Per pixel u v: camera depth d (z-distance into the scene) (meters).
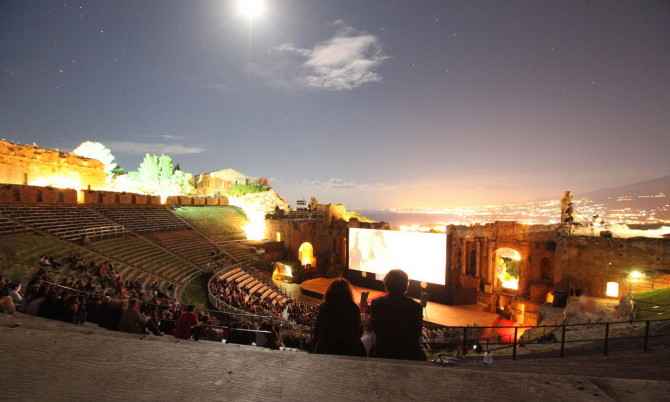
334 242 63.31
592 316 26.91
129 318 9.15
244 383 2.55
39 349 3.06
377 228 53.78
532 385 2.51
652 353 10.62
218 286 34.69
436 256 43.47
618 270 38.44
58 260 27.11
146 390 2.42
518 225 45.50
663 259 36.53
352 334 5.33
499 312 44.56
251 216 68.19
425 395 2.37
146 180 74.56
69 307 9.71
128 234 41.38
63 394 2.32
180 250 43.62
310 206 68.12
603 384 2.52
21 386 2.40
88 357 2.94
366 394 2.40
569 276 40.88
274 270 53.44
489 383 2.56
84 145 66.38
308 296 47.44
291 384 2.55
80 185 52.19
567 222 44.56
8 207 33.03
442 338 26.34
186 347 3.19
